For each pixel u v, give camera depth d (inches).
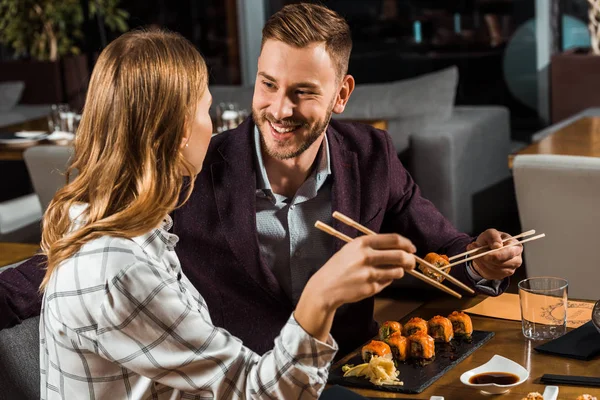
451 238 81.0
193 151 54.8
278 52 68.6
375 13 274.5
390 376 62.9
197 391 50.6
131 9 311.4
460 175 180.7
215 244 77.3
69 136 186.2
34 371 69.4
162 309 49.4
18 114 268.5
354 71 281.3
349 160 80.1
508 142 212.2
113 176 51.1
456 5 263.3
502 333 71.2
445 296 80.5
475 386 60.7
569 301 78.1
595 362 64.4
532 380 61.9
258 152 77.1
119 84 51.2
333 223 77.8
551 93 234.4
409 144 180.5
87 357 51.1
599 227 110.5
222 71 307.4
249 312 77.5
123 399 52.0
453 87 195.2
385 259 46.3
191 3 305.6
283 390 48.6
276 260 78.1
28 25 298.2
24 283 68.8
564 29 252.5
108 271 49.4
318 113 70.3
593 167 108.0
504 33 258.7
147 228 51.1
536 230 115.9
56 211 53.2
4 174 228.8
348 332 80.0
